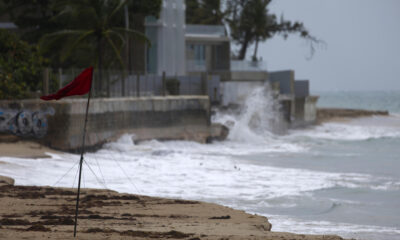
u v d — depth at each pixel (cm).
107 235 3425
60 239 3156
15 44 13188
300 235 3950
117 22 16062
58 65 17412
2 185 6366
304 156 13225
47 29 17925
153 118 14988
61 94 3105
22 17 17875
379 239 5141
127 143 13788
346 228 5672
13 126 11344
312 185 8619
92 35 15038
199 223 4512
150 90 16275
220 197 7438
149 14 18750
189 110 16088
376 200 7481
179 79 17025
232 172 9925
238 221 4756
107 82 14238
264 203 7094
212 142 16475
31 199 5519
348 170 10706
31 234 3312
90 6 14712
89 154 11919
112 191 6531
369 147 15512
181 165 10694
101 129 12962
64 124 11719
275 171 10256
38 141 11588
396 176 9794
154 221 4528
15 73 12706
